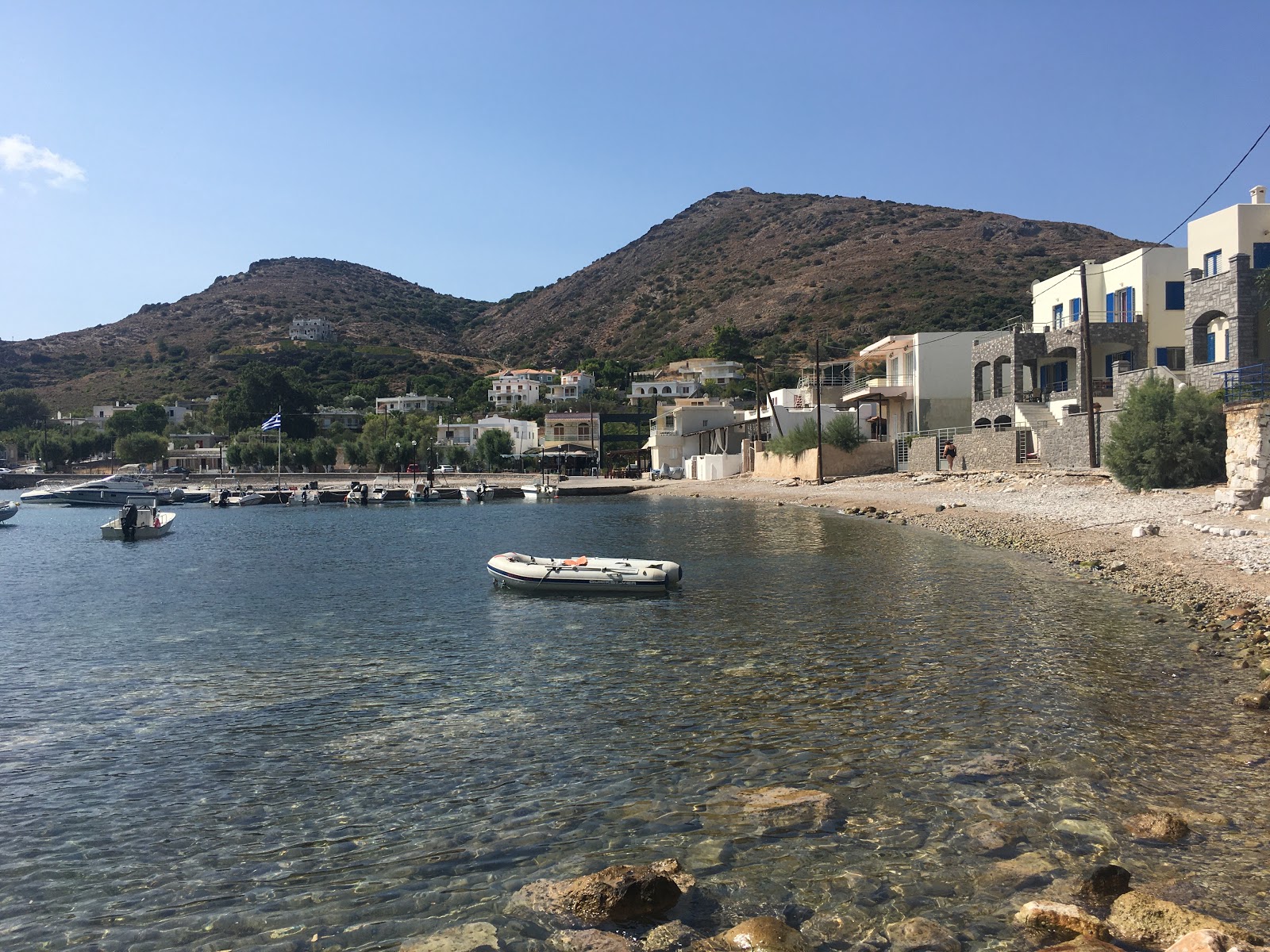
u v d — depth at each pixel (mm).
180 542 42344
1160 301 44844
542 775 9406
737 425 87750
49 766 10211
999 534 29484
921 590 20250
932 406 60031
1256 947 5254
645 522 45688
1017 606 17766
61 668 15281
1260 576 17906
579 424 120188
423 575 27062
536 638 16875
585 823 8117
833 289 188000
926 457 55125
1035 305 55625
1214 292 37438
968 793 8383
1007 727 10266
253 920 6656
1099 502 31922
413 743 10648
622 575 21656
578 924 6336
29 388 169625
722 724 10906
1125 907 6047
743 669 13688
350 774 9703
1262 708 10602
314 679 14047
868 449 61656
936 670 13047
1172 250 44875
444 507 72625
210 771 9945
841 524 37906
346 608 20984
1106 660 13172
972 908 6312
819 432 60125
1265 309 36156
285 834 8203
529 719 11477
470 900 6812
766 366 156250
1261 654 12875
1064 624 15836
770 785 8820
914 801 8242
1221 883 6492
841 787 8664
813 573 23984
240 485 93938
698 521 44031
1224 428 30969
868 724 10609
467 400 168875
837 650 14734
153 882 7348
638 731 10742
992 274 173500
